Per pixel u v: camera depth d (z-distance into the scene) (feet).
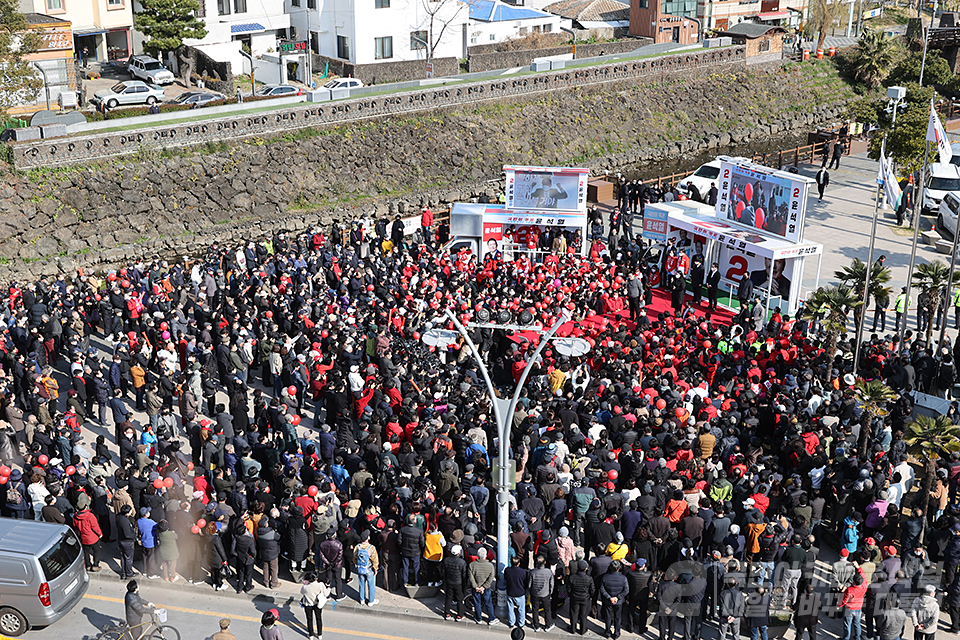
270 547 62.23
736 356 86.84
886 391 72.38
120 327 102.22
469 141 190.60
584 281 109.91
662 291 121.60
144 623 55.26
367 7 230.68
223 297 99.19
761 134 230.07
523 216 124.77
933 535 62.03
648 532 60.54
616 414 73.82
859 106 148.97
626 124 215.10
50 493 63.16
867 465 66.13
